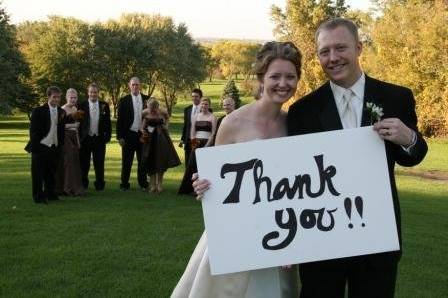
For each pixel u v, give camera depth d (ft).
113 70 199.21
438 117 114.93
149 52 204.74
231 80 159.33
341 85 10.96
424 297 16.99
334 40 10.50
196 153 10.82
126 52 201.57
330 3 164.86
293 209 10.68
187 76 222.48
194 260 13.24
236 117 12.10
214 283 12.23
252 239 10.71
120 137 39.32
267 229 10.70
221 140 12.19
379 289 10.69
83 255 20.52
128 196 36.35
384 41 118.93
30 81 189.88
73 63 191.21
